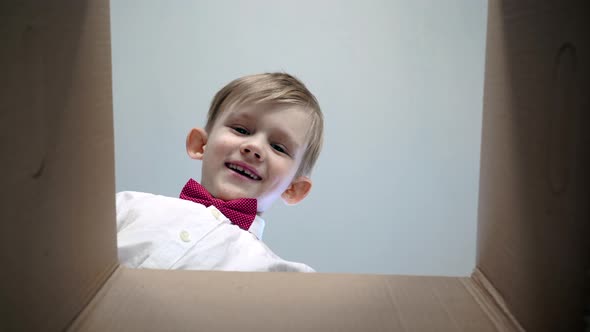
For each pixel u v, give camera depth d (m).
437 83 2.13
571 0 0.41
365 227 2.15
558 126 0.43
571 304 0.40
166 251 1.07
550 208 0.44
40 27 0.45
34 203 0.43
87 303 0.55
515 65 0.53
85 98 0.56
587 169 0.38
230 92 1.34
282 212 2.14
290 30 2.12
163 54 2.09
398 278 0.63
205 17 2.09
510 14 0.55
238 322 0.52
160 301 0.56
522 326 0.50
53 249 0.47
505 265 0.55
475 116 2.13
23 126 0.41
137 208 1.16
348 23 2.12
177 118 2.10
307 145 1.35
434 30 2.12
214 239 1.11
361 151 2.15
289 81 1.37
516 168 0.52
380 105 2.14
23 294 0.41
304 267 1.17
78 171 0.54
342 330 0.51
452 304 0.56
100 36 0.61
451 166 2.15
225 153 1.27
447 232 2.16
